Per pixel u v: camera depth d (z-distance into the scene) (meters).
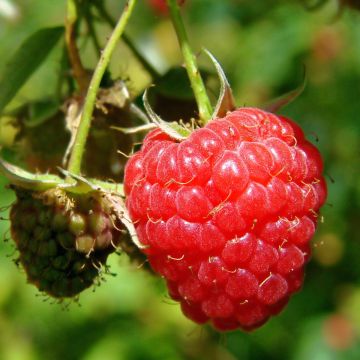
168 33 0.18
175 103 0.09
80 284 0.08
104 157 0.09
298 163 0.07
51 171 0.10
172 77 0.09
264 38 0.20
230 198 0.07
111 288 0.18
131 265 0.10
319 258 0.20
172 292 0.08
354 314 0.20
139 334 0.19
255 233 0.07
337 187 0.20
